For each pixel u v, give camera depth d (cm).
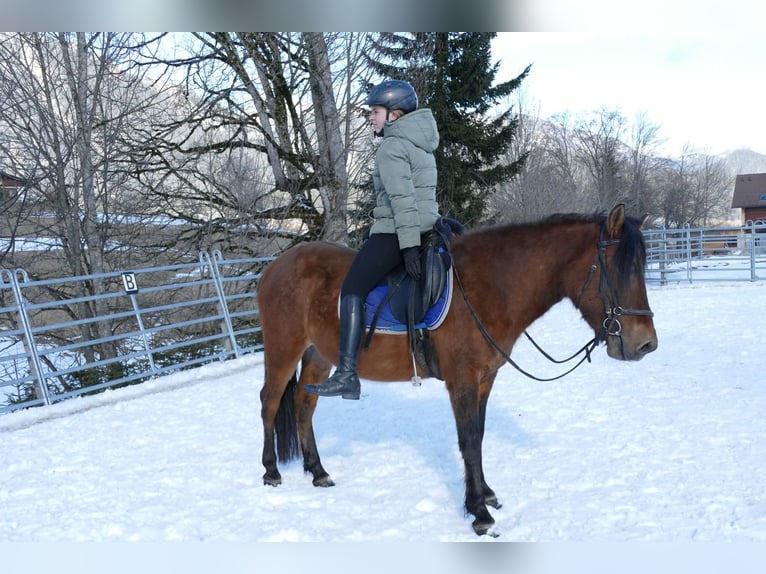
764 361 809
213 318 1031
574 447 512
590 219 378
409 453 525
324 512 415
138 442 601
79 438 625
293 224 1641
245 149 1538
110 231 1404
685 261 1888
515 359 918
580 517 386
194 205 1477
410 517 402
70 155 1292
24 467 539
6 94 1225
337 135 1496
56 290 1320
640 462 470
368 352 406
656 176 5941
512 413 627
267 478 470
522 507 406
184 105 1447
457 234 410
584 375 788
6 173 1280
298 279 452
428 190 396
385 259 392
